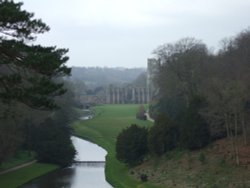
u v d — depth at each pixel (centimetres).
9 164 11069
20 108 9269
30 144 12156
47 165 11681
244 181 7031
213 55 12606
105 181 9669
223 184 7150
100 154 14000
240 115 8262
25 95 3431
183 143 9444
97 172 11056
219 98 7925
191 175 8050
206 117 9062
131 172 9725
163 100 13238
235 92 7619
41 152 11850
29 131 12219
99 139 16688
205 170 8025
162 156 9869
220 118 8581
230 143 8738
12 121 9531
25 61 3400
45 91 3453
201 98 9431
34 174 10462
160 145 9862
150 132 9994
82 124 19750
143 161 10381
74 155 12369
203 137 9156
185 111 9856
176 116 11400
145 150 10406
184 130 9381
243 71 8812
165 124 9944
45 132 12206
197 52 11669
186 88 11388
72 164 12388
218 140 9212
